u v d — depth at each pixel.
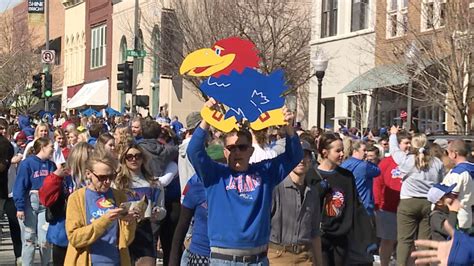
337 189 8.34
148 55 42.16
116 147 8.60
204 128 5.97
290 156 6.11
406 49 25.42
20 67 60.22
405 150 11.49
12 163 12.30
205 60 5.82
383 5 30.20
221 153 7.66
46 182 8.06
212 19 34.97
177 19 37.84
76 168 7.14
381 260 11.81
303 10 36.75
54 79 65.69
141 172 8.39
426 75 23.58
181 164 9.87
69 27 65.12
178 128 22.39
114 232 6.91
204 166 5.99
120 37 52.06
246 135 6.02
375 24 31.16
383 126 29.67
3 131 14.13
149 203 8.20
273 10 34.66
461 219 9.20
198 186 7.21
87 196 6.91
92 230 6.70
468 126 22.73
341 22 34.81
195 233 7.31
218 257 5.98
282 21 35.38
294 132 6.08
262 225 5.99
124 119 21.34
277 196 7.30
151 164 8.92
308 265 7.43
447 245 4.87
